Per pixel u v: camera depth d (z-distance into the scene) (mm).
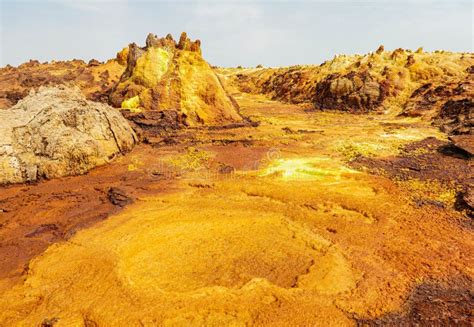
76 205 14008
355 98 41406
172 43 35625
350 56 54562
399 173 17391
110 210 13297
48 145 18016
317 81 51938
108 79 51656
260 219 12180
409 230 11320
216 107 32219
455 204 13352
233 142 24484
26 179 17000
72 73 53281
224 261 9656
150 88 31453
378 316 7465
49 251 10367
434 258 9656
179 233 11188
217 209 13031
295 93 53969
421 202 13609
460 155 19859
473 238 10758
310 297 8016
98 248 10250
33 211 13562
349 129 29875
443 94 36156
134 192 15086
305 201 13648
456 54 47531
